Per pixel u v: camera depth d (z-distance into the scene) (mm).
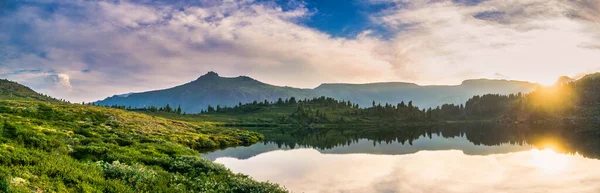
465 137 119500
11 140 28156
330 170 50250
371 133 162375
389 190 37031
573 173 45656
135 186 21094
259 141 110438
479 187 38438
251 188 26922
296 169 51469
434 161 59375
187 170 31547
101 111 99875
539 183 40156
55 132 44031
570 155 63281
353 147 88312
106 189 19000
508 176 44375
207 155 68312
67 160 23203
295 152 75625
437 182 41062
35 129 41594
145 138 60500
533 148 76750
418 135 138500
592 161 55312
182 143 76750
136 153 38312
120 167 24344
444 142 99562
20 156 19969
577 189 37188
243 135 114250
